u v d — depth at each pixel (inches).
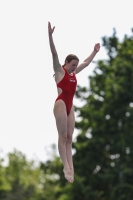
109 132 3631.9
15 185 7096.5
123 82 3558.1
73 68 1128.2
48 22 1080.8
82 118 3764.8
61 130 1107.3
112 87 3582.7
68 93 1120.8
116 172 3440.0
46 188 6141.7
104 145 3599.9
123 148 3442.4
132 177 3383.4
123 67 3590.1
